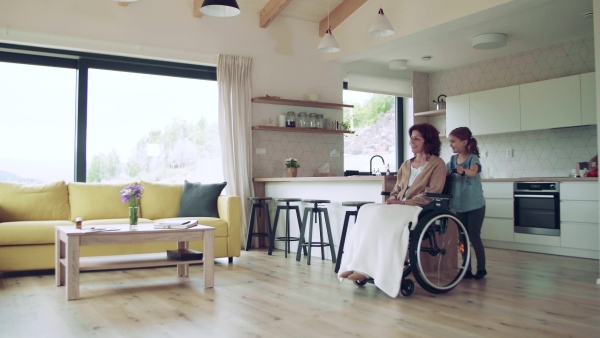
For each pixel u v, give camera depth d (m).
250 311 3.08
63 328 2.73
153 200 5.34
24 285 3.92
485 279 4.14
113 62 5.92
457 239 4.47
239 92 6.40
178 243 4.31
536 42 6.41
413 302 3.31
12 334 2.62
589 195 5.33
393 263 3.39
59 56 5.65
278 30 6.82
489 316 2.96
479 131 6.89
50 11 5.39
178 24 6.09
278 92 6.78
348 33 6.64
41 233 4.31
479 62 7.38
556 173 6.41
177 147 6.35
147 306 3.22
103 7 5.66
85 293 3.62
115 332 2.65
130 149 6.05
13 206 4.75
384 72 7.76
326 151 7.25
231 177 6.25
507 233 6.11
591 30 5.93
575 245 5.46
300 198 5.74
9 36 5.20
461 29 5.89
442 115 7.87
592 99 5.71
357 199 4.84
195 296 3.50
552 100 6.08
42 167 5.57
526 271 4.53
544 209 5.74
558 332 2.63
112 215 5.12
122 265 3.64
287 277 4.23
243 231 6.27
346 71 7.38
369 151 7.86
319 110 7.20
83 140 5.71
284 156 6.86
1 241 4.19
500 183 6.20
